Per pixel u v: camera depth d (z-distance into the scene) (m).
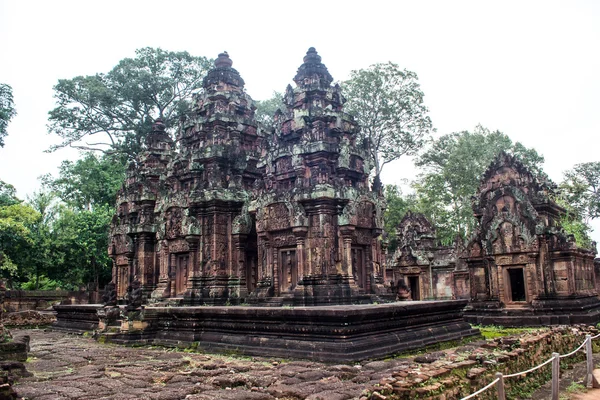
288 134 21.16
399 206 48.75
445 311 17.61
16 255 37.75
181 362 13.46
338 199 18.22
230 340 15.63
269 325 14.74
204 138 23.27
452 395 8.30
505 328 23.58
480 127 53.47
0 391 8.73
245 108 24.81
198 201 21.66
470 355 10.51
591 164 54.44
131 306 18.81
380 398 7.23
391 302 18.86
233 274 21.36
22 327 28.83
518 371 10.84
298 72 21.84
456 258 32.25
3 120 38.62
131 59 44.69
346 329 13.03
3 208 37.19
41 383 10.92
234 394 9.39
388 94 43.28
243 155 23.39
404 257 34.56
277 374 11.27
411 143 44.69
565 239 23.86
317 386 9.84
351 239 18.62
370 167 22.31
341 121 21.34
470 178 46.91
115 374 12.09
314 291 17.50
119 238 28.97
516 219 24.95
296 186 18.73
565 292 23.69
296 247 18.92
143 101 45.31
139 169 29.34
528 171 25.83
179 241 23.05
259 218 19.80
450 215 47.94
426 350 15.15
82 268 41.16
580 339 15.89
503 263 25.25
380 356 13.34
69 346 18.17
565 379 12.42
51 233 40.09
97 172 45.22
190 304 20.98
